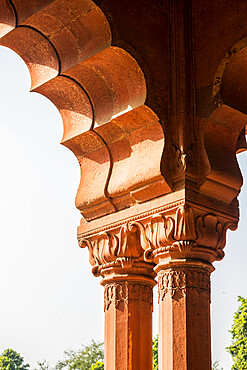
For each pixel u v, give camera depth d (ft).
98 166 29.45
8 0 28.43
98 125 28.63
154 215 26.81
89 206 29.27
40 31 28.43
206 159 26.89
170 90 27.94
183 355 25.36
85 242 29.50
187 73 28.04
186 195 26.25
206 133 27.43
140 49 27.40
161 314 26.45
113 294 28.48
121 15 27.12
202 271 26.48
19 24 28.25
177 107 27.63
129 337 27.84
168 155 27.12
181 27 28.50
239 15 27.58
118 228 28.22
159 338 26.37
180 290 26.08
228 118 27.73
